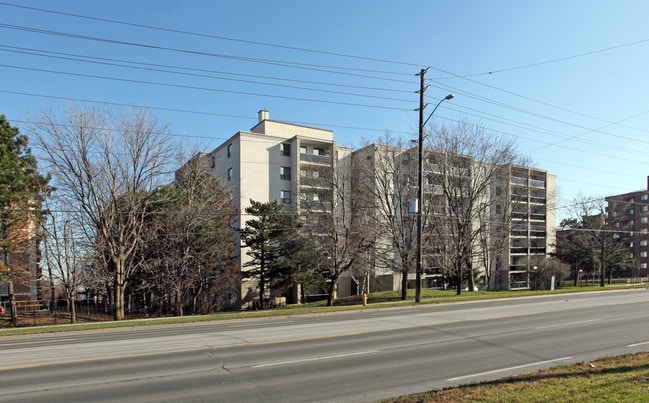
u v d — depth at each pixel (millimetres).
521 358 10414
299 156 48062
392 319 18781
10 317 33031
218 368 9812
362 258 36406
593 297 29078
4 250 28344
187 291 37031
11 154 27344
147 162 30359
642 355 9742
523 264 62406
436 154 37531
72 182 28781
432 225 38281
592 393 6664
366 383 8461
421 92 28453
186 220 32844
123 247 30047
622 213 75062
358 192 38156
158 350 12195
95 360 10961
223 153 49812
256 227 38062
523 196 44688
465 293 37312
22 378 9219
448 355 10922
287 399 7551
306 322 19016
